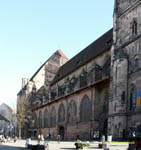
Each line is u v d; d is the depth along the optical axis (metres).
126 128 48.16
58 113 88.88
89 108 68.31
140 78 46.09
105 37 76.31
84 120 70.56
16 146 49.59
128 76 50.03
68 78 90.31
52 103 95.56
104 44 72.00
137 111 45.53
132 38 50.16
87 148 35.50
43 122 103.00
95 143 46.94
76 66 85.88
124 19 53.66
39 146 36.88
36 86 123.50
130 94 48.94
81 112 72.75
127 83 50.03
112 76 54.34
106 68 65.44
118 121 48.81
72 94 78.38
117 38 55.09
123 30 53.53
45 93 106.94
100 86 65.12
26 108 117.56
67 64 105.69
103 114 63.25
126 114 48.81
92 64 73.69
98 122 64.81
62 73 101.94
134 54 48.97
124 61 50.72
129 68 50.12
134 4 50.41
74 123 75.62
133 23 50.81
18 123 114.25
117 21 55.91
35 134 110.88
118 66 51.28
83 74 74.31
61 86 94.88
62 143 55.06
